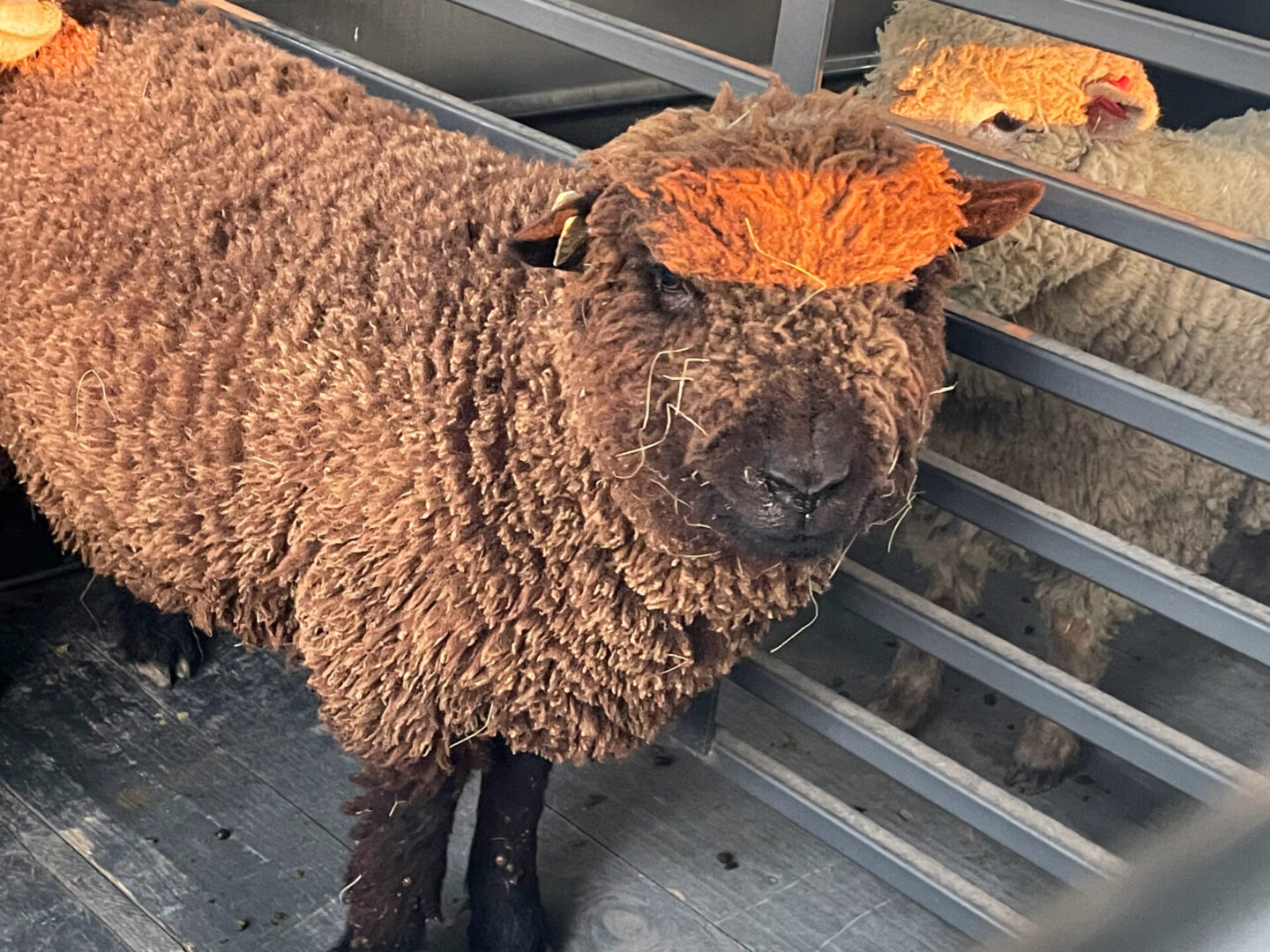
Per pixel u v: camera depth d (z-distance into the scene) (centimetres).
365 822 109
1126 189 137
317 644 104
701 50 114
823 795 129
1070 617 143
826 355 82
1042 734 142
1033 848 114
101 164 111
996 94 133
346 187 105
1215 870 31
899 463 89
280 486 100
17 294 113
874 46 221
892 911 128
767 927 124
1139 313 135
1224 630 102
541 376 94
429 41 182
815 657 162
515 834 114
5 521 154
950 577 148
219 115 113
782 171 81
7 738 137
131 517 110
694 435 84
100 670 148
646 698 105
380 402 97
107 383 108
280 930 118
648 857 131
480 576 97
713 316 83
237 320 103
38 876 121
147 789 132
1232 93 184
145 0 129
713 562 95
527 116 198
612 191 86
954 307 110
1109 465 136
